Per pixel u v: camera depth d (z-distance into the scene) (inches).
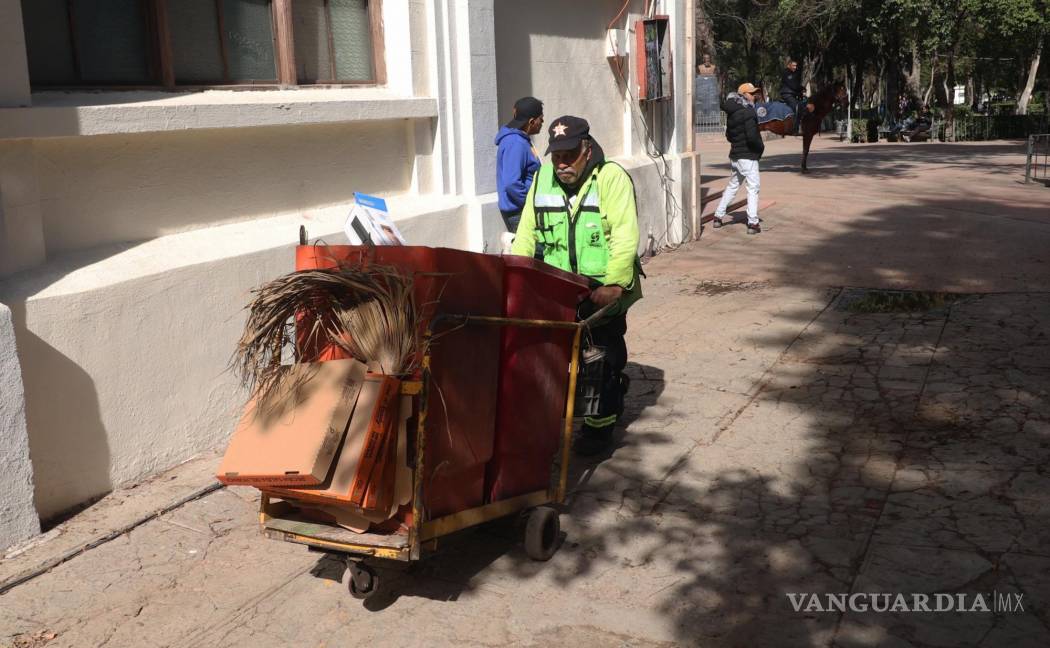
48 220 175.2
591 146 181.9
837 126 1558.8
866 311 303.9
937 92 1560.0
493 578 154.3
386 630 139.9
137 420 182.4
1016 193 576.1
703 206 529.0
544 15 337.4
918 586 144.6
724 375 249.6
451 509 143.9
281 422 131.5
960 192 584.7
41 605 145.4
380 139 259.4
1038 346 255.1
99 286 172.1
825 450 198.4
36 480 164.7
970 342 263.1
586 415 186.9
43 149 173.0
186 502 178.2
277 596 149.9
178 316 189.0
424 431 132.6
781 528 166.2
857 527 164.4
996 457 188.4
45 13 182.5
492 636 137.7
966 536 158.6
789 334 283.3
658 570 154.6
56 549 158.9
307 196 235.1
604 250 184.9
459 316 138.3
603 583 151.3
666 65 406.3
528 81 330.6
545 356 159.0
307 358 140.4
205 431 198.2
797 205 536.7
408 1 262.2
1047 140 637.9
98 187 183.8
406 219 253.9
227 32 222.1
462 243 281.7
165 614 144.7
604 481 188.9
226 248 202.1
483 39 287.1
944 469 184.9
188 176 202.4
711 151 1016.2
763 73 1672.0
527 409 155.9
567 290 161.8
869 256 386.9
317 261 140.1
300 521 141.9
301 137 231.5
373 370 133.0
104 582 152.3
